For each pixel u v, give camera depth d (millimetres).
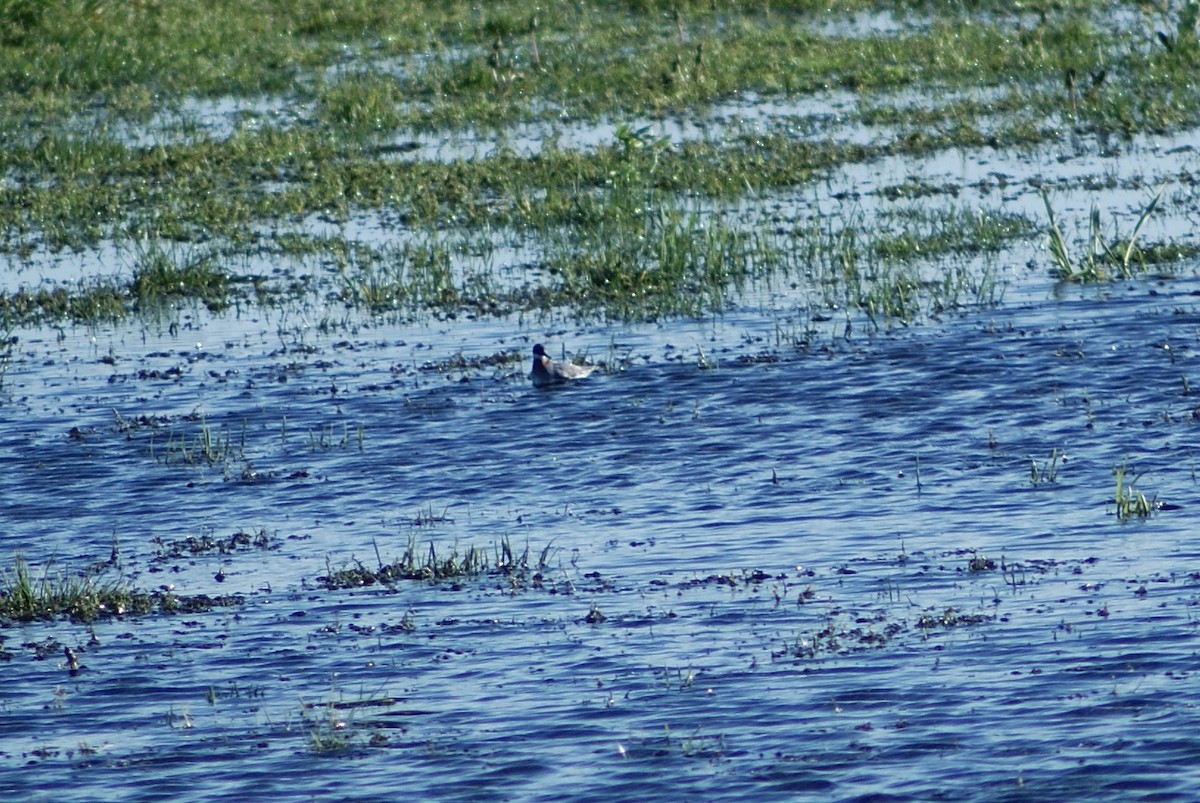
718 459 36156
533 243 55219
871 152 65000
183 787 22562
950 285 47938
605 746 23141
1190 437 35656
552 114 73938
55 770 23234
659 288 49562
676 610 27984
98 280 52156
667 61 81000
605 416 39344
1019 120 69000
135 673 26578
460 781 22312
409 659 26594
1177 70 75125
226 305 49719
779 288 49562
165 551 32375
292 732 24172
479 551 31312
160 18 91875
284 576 30719
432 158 66688
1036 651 25422
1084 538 30344
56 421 40531
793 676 25078
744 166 62656
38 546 33031
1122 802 20750
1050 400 38688
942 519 31844
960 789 21312
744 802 21359
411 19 92625
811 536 31328
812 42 85188
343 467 36875
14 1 87812
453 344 45562
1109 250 49375
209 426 39875
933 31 86875
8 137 72438
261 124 72625
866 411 38688
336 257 53594
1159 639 25516
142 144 70500
